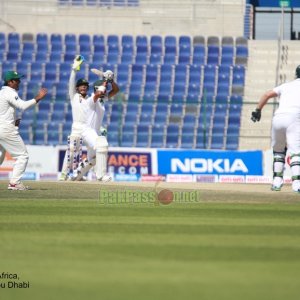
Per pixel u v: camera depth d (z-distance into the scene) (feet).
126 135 305.94
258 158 262.67
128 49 338.34
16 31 345.72
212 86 325.01
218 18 343.26
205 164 262.88
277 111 160.97
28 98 321.93
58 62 335.06
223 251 86.43
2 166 257.14
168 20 344.69
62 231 101.45
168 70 329.31
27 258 80.79
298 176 160.25
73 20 346.54
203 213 125.29
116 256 82.38
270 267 77.15
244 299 63.57
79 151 195.31
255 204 140.36
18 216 118.21
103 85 191.01
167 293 65.41
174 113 313.94
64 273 73.00
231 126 310.86
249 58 333.42
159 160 263.08
